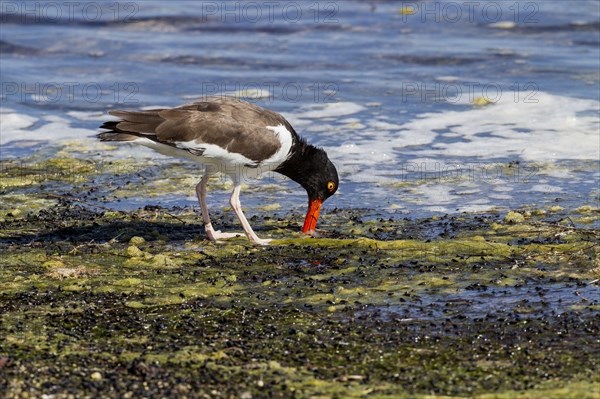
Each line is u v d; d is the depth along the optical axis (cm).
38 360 875
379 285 1105
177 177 1622
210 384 825
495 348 911
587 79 2164
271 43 2595
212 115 1266
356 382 834
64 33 2648
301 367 870
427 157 1694
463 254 1212
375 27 2720
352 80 2228
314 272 1160
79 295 1071
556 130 1819
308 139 1798
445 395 802
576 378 834
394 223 1374
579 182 1545
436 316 1002
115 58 2450
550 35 2591
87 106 2055
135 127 1238
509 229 1320
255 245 1274
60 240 1291
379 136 1817
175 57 2455
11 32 2641
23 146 1783
